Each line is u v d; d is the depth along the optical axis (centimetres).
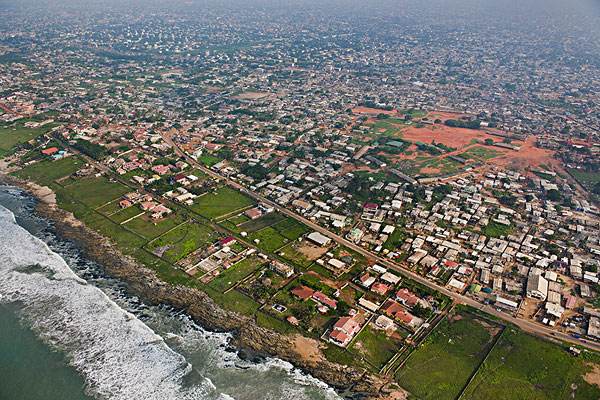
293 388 11931
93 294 14962
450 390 11850
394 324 13862
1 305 14388
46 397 11506
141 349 12950
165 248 17412
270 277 15800
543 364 12562
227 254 16938
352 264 16612
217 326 13825
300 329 13675
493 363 12600
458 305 14662
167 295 15038
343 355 12850
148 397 11562
